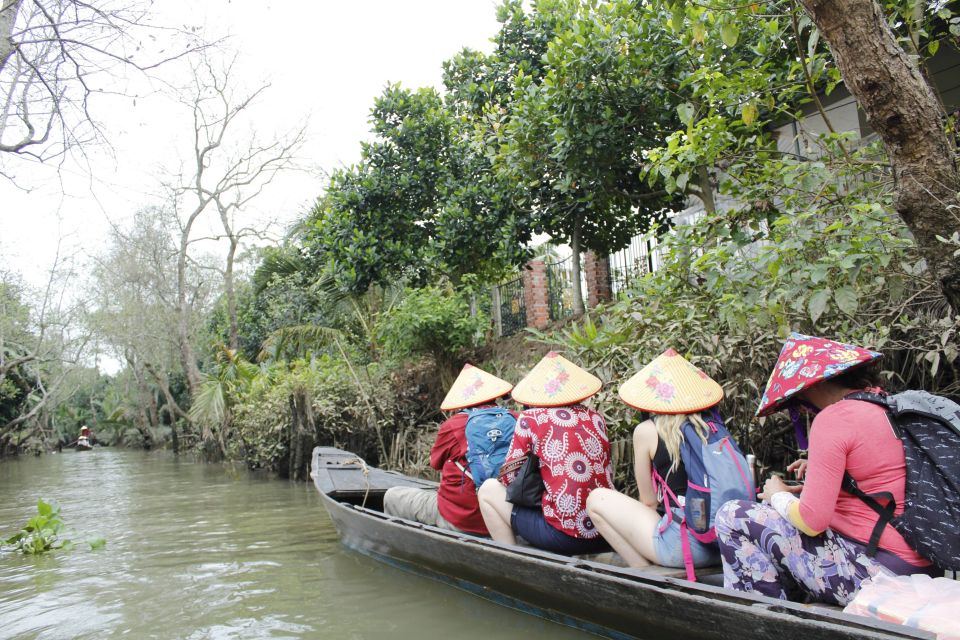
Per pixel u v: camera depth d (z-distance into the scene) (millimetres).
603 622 3238
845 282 4098
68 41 6703
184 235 23469
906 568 2549
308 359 16156
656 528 3416
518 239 10523
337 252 12234
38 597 4789
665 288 5367
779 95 5590
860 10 3250
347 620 3896
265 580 4934
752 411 4980
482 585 4082
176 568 5496
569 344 6055
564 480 3895
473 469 4539
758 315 4246
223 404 16391
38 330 26141
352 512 5449
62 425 44625
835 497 2627
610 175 8336
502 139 8969
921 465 2535
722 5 4379
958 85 7266
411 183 11828
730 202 8281
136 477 15289
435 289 11281
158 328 25391
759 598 2613
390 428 11414
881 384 4637
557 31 9008
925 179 3375
